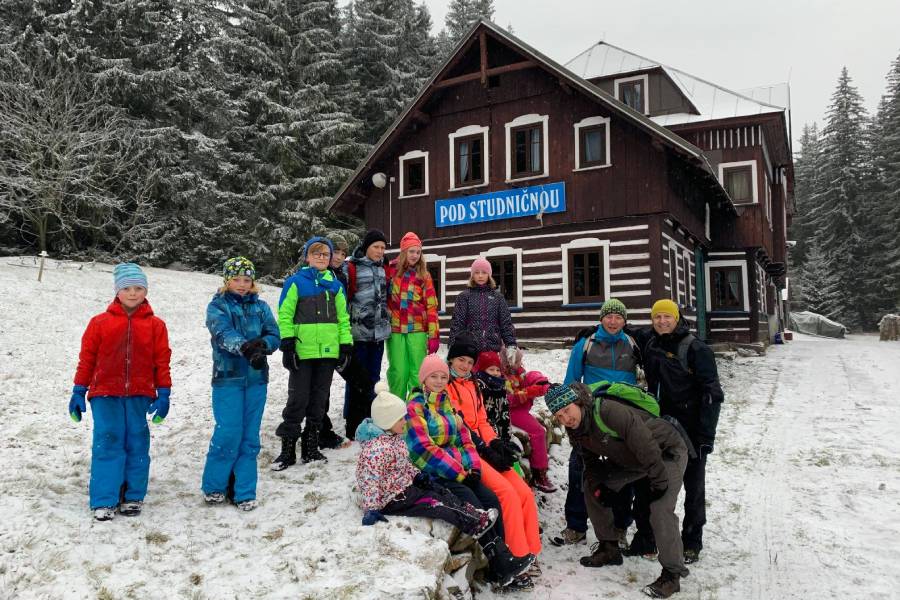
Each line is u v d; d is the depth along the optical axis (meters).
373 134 31.05
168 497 4.19
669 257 13.93
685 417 4.39
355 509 3.92
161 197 21.80
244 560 3.34
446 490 3.80
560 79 13.45
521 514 3.95
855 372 13.01
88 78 19.95
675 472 3.97
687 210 15.44
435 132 15.72
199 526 3.75
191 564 3.30
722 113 19.03
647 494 4.43
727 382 12.23
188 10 23.55
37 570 3.01
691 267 16.86
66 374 7.79
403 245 5.86
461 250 15.30
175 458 4.98
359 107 29.39
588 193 13.77
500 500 3.96
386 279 5.86
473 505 3.77
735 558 4.57
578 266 13.95
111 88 20.30
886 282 39.75
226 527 3.77
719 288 18.86
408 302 5.79
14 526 3.32
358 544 3.43
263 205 24.42
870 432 7.97
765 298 22.50
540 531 4.89
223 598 2.94
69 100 18.03
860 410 9.30
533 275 14.38
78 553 3.20
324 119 25.66
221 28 25.75
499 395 4.97
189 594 2.99
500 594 3.85
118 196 20.64
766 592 4.02
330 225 26.31
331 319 4.82
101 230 19.53
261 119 24.94
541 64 13.48
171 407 6.55
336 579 3.09
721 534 5.05
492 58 15.11
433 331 5.82
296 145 24.52
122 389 3.72
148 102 21.77
